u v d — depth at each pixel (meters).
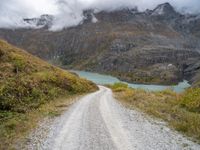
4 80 31.31
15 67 46.50
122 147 14.36
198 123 19.38
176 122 20.62
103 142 15.29
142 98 41.12
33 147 14.19
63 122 21.11
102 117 23.72
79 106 32.03
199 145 14.98
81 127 19.27
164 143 15.20
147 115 25.41
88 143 15.08
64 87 52.03
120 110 28.95
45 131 17.81
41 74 49.41
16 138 15.80
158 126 20.02
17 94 28.62
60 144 14.80
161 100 38.03
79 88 60.47
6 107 24.12
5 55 50.19
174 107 29.42
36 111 25.94
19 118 21.53
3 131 17.02
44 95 35.78
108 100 42.12
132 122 21.58
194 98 29.66
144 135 17.08
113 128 19.08
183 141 15.69
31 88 33.59
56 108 29.55
